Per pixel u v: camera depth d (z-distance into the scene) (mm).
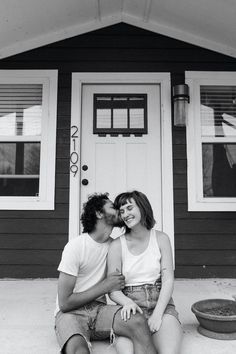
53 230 3490
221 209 3518
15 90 3684
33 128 3635
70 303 1826
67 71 3674
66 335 1669
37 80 3648
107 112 3689
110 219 1911
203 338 2014
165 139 3594
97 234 1909
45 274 3447
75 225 3482
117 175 3627
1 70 3646
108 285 1860
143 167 3637
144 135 3672
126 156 3646
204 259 3467
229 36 3480
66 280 1812
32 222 3500
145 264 1944
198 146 3596
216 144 3648
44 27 3510
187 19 3445
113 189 3615
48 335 2064
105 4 3443
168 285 1885
